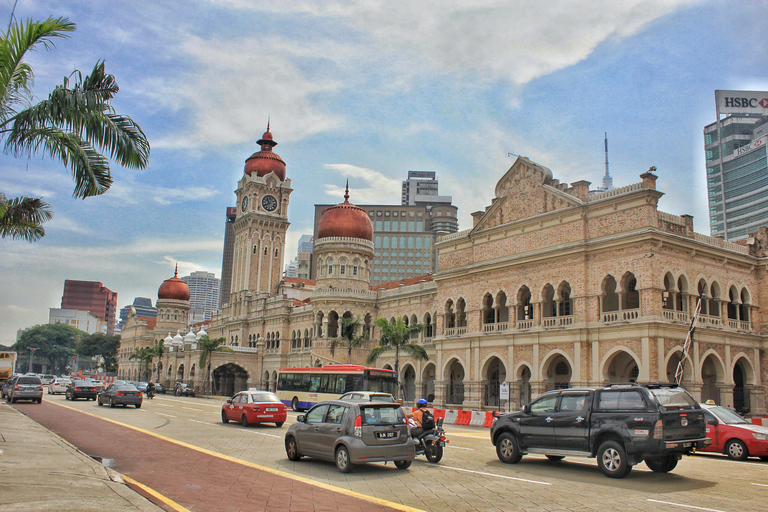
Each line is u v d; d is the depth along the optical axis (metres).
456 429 38.19
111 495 12.59
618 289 42.84
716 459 23.42
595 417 18.84
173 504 13.04
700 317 44.22
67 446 21.09
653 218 41.69
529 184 50.75
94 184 19.70
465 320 58.56
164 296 146.88
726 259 47.22
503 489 16.08
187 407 52.09
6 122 18.98
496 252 53.16
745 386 47.88
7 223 25.19
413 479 17.56
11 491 12.16
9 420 30.45
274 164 117.19
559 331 45.81
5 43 18.08
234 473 17.53
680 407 18.14
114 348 184.88
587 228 45.69
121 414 40.41
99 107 19.48
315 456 19.70
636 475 18.80
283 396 56.84
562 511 13.46
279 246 114.06
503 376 53.06
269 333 96.69
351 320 68.31
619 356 45.00
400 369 69.50
